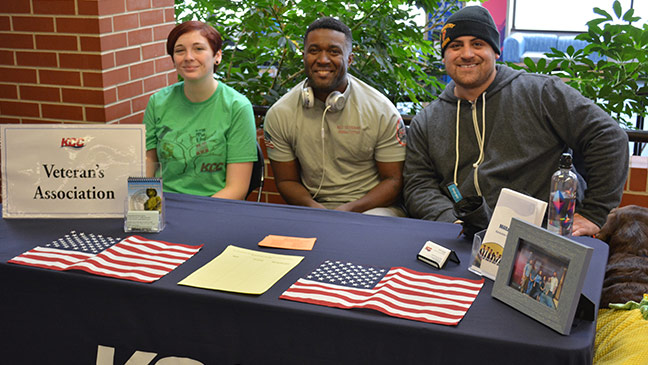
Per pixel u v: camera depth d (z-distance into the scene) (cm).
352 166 279
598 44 351
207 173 273
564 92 251
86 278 173
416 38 387
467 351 144
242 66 393
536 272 153
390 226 210
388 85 402
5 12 316
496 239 172
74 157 218
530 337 143
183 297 164
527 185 255
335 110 270
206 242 197
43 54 316
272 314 157
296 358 158
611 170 239
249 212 223
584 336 143
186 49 264
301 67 394
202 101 274
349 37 272
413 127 272
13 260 182
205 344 166
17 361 187
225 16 406
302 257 185
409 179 268
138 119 333
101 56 307
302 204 277
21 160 218
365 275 174
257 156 280
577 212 243
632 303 179
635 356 161
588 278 172
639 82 361
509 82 258
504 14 1079
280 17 382
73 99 318
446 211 250
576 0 1052
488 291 165
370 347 151
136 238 199
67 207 219
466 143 260
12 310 184
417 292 163
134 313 171
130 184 205
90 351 178
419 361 149
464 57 251
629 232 205
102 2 302
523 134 252
